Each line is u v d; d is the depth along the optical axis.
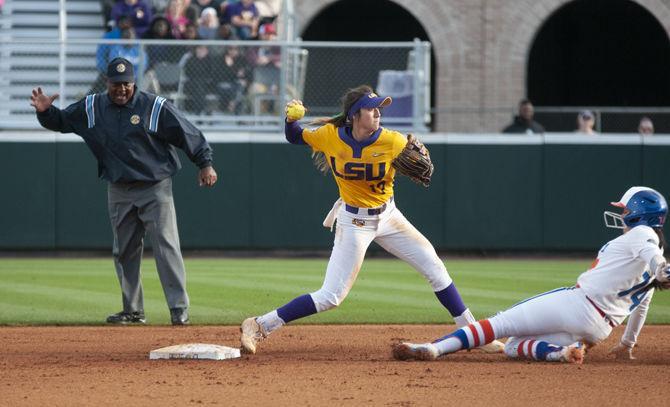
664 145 54.09
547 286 39.47
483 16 72.62
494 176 54.22
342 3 92.19
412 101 54.88
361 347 25.33
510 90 72.81
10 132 53.22
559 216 54.34
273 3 63.03
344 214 22.59
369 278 42.66
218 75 53.66
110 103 28.38
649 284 21.33
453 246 54.25
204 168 28.84
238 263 49.16
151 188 28.81
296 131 22.52
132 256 29.61
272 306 33.50
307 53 55.69
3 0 66.19
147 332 28.06
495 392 18.64
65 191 52.91
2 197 52.75
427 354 22.02
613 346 25.33
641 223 21.41
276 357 23.27
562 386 19.22
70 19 66.75
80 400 17.86
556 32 91.50
